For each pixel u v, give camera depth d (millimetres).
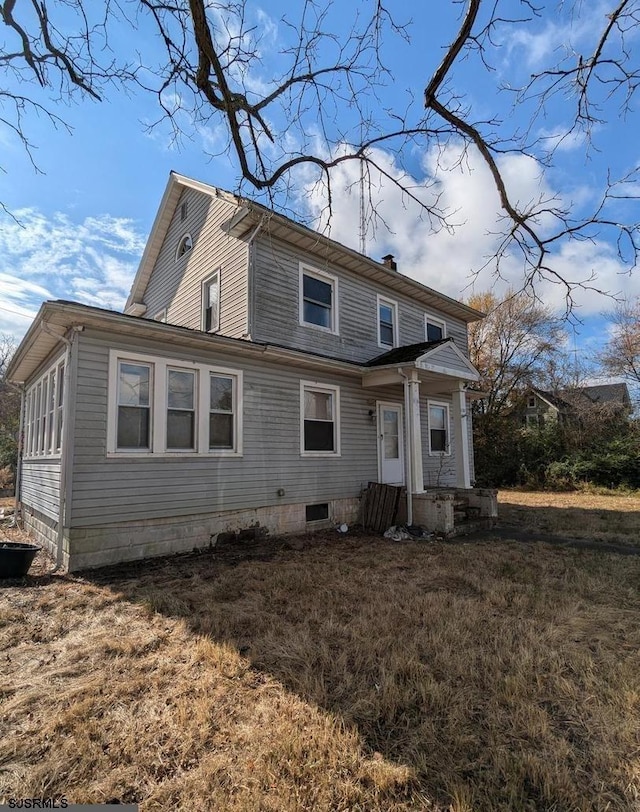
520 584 5352
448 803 2059
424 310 13250
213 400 7664
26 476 10172
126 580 5492
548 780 2127
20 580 5473
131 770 2266
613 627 4059
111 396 6375
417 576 5754
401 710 2730
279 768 2260
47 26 3307
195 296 10711
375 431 10812
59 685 3064
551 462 21078
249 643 3643
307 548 7492
